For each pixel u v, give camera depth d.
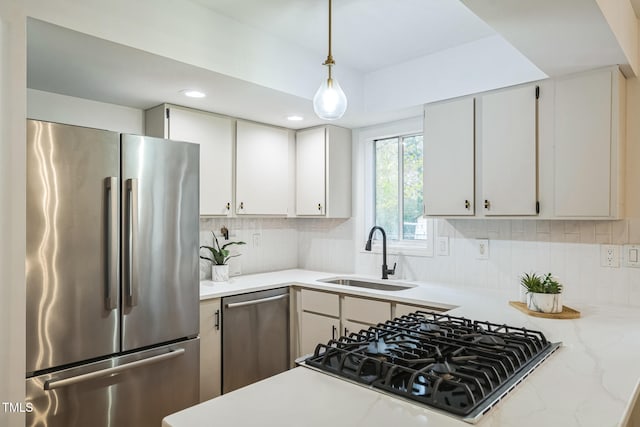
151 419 1.99
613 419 0.88
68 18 1.61
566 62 1.95
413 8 2.10
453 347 1.34
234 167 3.03
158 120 2.69
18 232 1.51
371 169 3.43
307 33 2.39
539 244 2.48
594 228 2.28
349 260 3.49
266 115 3.00
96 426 1.80
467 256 2.80
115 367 1.84
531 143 2.24
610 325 1.73
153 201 2.00
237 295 2.67
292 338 3.05
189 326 2.16
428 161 2.69
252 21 2.23
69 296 1.71
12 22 1.48
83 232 1.75
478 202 2.45
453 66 2.59
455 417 0.90
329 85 1.73
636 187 2.14
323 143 3.29
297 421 0.89
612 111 1.99
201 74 2.14
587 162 2.06
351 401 0.99
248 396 1.02
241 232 3.40
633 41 2.05
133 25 1.80
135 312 1.92
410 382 1.03
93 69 2.06
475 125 2.48
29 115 2.33
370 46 2.57
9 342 1.50
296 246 3.88
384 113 2.99
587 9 1.43
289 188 3.44
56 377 1.68
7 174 1.48
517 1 1.38
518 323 1.77
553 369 1.20
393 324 1.68
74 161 1.73
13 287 1.51
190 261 2.16
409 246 3.18
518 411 0.92
